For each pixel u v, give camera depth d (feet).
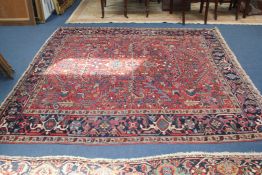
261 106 7.11
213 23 12.15
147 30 11.50
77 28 11.83
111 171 5.47
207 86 7.93
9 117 6.85
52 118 6.82
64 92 7.77
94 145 6.07
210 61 9.16
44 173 5.43
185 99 7.42
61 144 6.11
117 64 9.06
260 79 8.20
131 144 6.08
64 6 13.99
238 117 6.77
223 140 6.14
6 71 8.29
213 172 5.40
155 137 6.25
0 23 12.15
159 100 7.39
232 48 9.95
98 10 14.03
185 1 11.64
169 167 5.52
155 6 14.34
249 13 12.94
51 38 10.91
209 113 6.91
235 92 7.66
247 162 5.59
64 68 8.89
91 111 7.05
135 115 6.89
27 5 11.73
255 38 10.68
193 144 6.05
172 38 10.76
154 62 9.14
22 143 6.13
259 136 6.22
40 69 8.86
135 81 8.19
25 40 10.82
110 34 11.19
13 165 5.61
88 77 8.41
